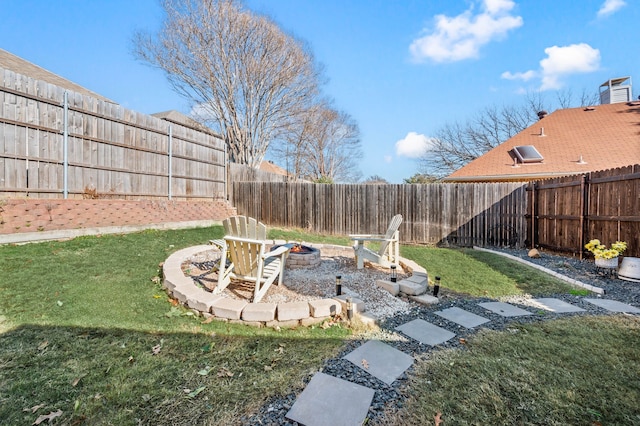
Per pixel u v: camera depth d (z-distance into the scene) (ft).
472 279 14.96
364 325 9.41
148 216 23.18
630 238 15.65
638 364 7.00
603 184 17.56
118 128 22.31
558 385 6.22
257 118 52.16
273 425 5.22
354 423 5.29
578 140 35.83
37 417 5.19
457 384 6.36
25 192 16.74
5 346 7.20
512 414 5.44
